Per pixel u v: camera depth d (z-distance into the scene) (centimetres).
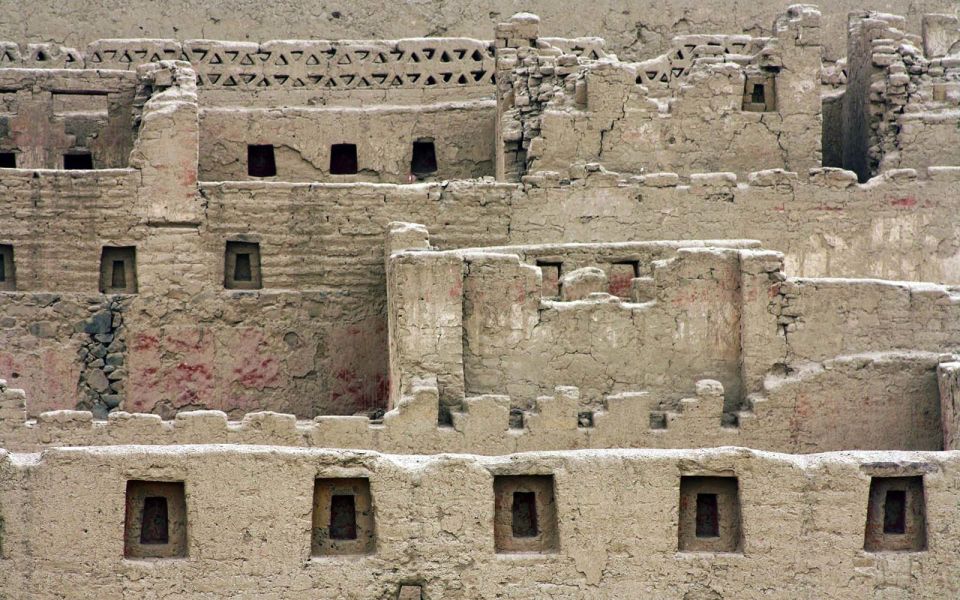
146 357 10106
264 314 10169
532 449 8981
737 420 9281
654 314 9388
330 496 7725
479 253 9394
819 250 10356
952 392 9094
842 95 11525
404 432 8919
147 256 10162
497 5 12494
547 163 10488
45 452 7588
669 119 10594
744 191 10300
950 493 7912
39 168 10775
